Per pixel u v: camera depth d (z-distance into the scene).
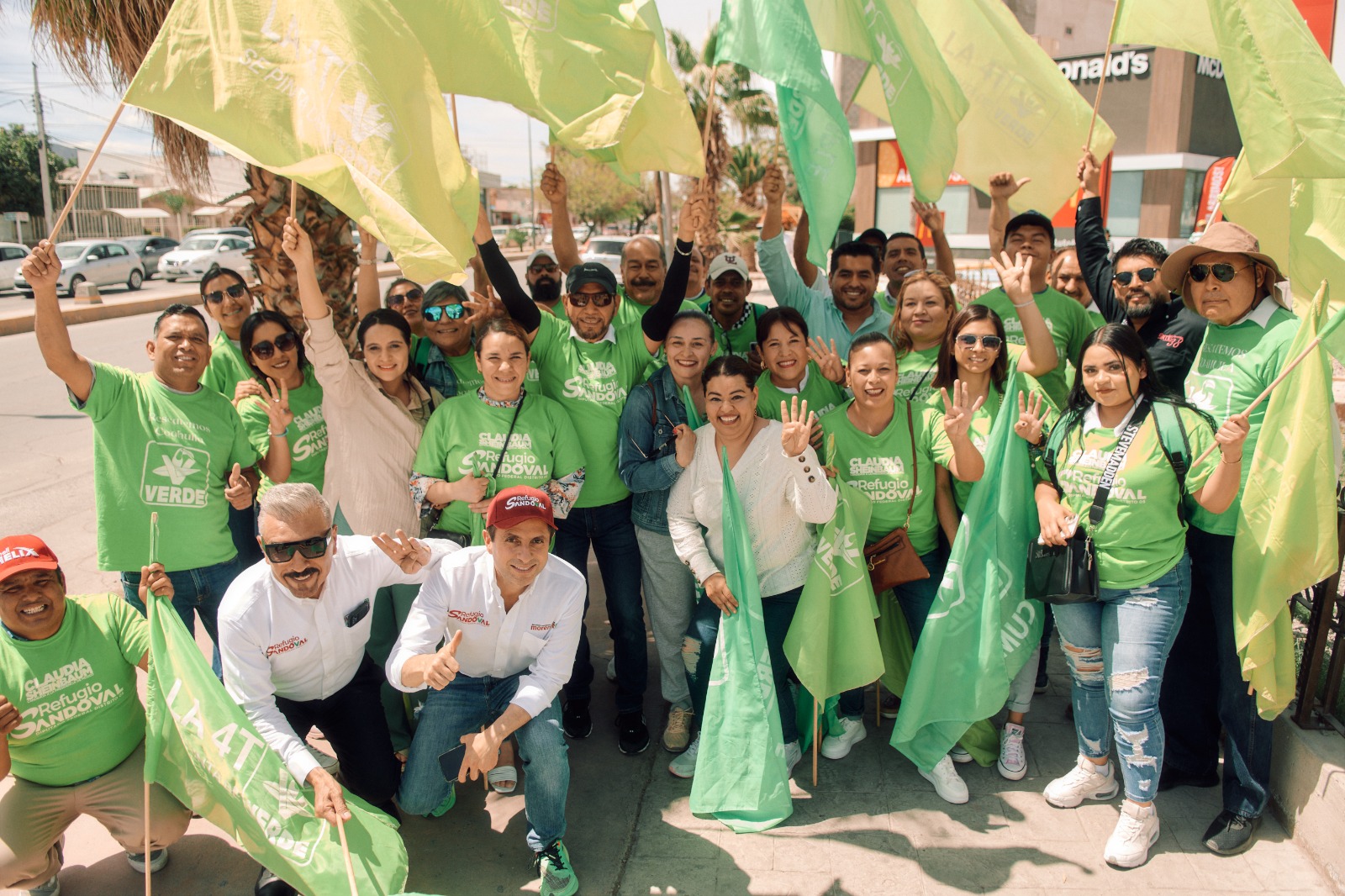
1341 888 2.92
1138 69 18.67
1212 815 3.35
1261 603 3.03
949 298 4.09
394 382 3.84
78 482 7.87
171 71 2.89
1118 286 3.91
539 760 3.01
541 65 3.51
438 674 2.84
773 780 3.33
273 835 2.74
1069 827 3.33
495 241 3.90
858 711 3.87
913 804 3.48
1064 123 4.37
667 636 3.92
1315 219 3.19
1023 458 3.45
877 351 3.54
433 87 3.08
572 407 3.95
